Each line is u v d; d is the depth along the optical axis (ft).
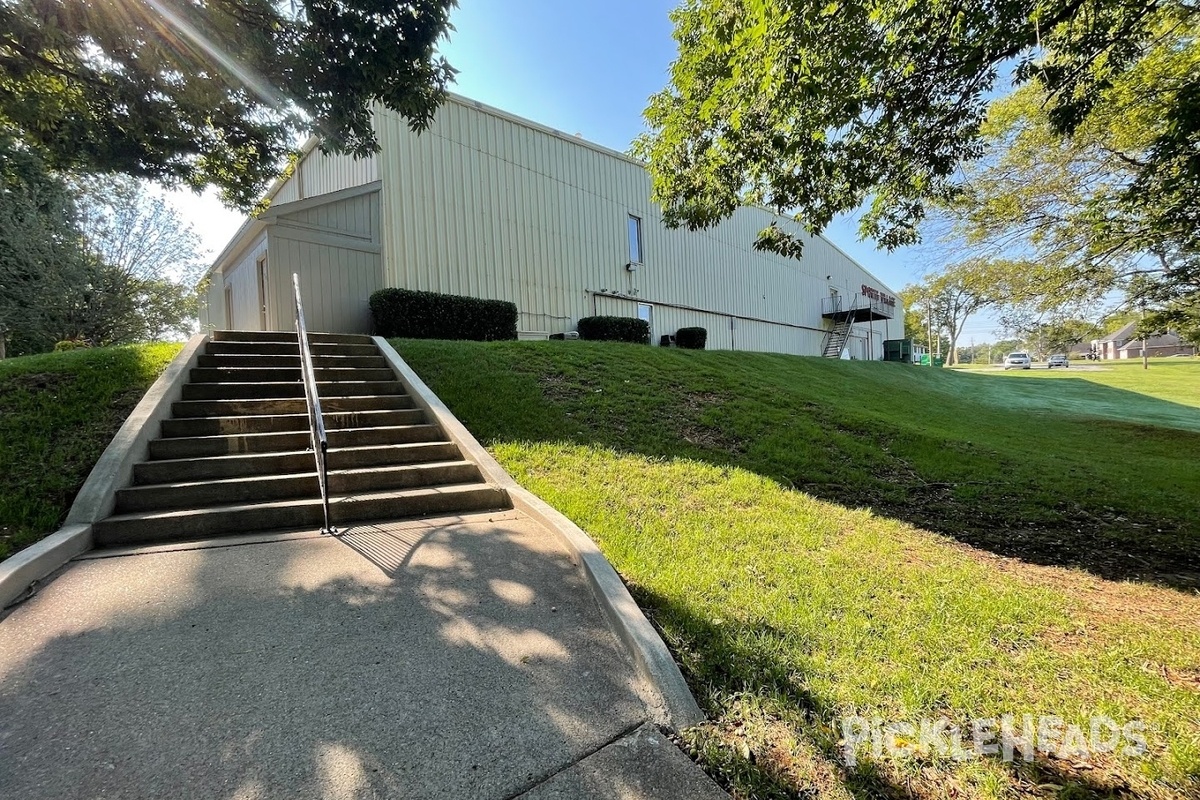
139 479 14.24
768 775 6.31
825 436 25.00
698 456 20.26
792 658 8.55
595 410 23.62
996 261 33.06
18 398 16.62
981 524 16.71
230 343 22.84
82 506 12.30
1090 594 11.82
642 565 11.74
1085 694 7.97
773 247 19.66
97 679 7.48
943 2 13.02
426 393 21.18
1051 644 9.40
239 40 14.71
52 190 45.62
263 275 35.12
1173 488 22.77
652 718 7.26
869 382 50.06
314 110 17.20
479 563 11.66
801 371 45.83
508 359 27.99
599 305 50.80
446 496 15.03
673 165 19.97
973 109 16.03
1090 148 27.02
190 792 5.73
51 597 9.62
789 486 18.26
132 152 19.66
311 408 16.02
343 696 7.36
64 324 46.88
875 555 13.12
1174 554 14.92
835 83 14.05
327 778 6.00
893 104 15.83
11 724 6.57
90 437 15.35
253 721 6.82
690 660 8.49
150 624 8.91
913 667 8.43
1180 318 29.99
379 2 15.07
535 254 45.14
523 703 7.39
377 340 27.17
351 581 10.68
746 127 16.66
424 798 5.81
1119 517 18.24
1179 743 6.91
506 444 19.12
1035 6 12.94
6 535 11.25
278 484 14.66
